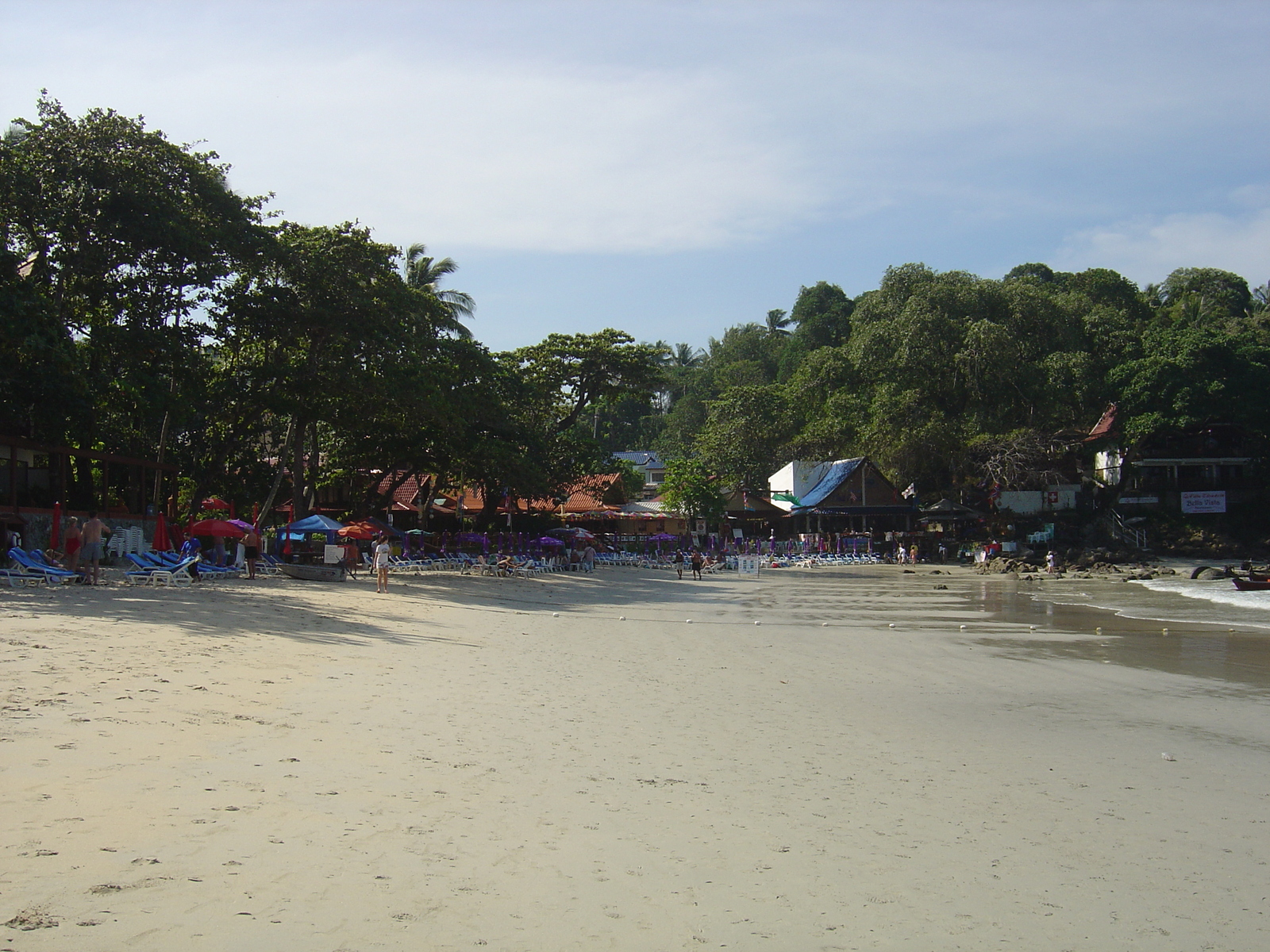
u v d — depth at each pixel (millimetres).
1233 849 7758
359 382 34531
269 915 5309
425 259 61094
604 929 5539
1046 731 12312
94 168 28016
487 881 6145
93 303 29453
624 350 58031
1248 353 68625
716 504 67312
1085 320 75062
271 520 51438
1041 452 69812
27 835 6094
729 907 6027
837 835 7668
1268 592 40750
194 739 8953
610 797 8344
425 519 51625
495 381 48812
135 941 4840
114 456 32000
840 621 27516
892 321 74312
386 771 8531
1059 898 6531
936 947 5609
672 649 19906
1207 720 13312
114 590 21938
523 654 17812
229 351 37062
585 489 59281
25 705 9484
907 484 75438
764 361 124500
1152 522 69000
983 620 28438
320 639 16906
